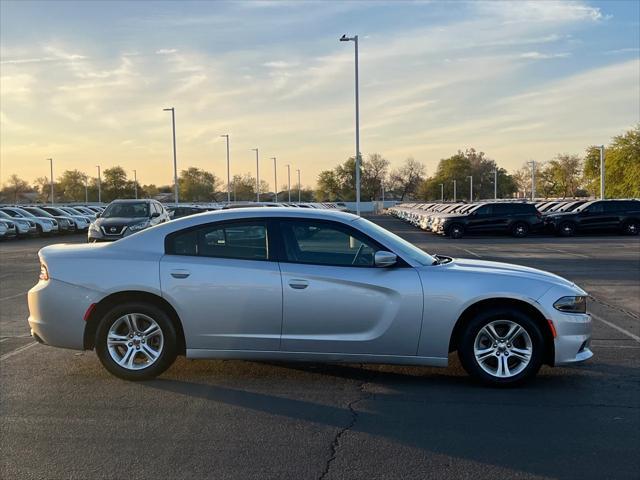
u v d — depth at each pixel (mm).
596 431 4281
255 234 5324
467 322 5223
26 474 3604
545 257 17484
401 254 5281
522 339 5227
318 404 4852
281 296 5129
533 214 27703
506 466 3711
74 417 4555
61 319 5301
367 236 5301
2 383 5402
